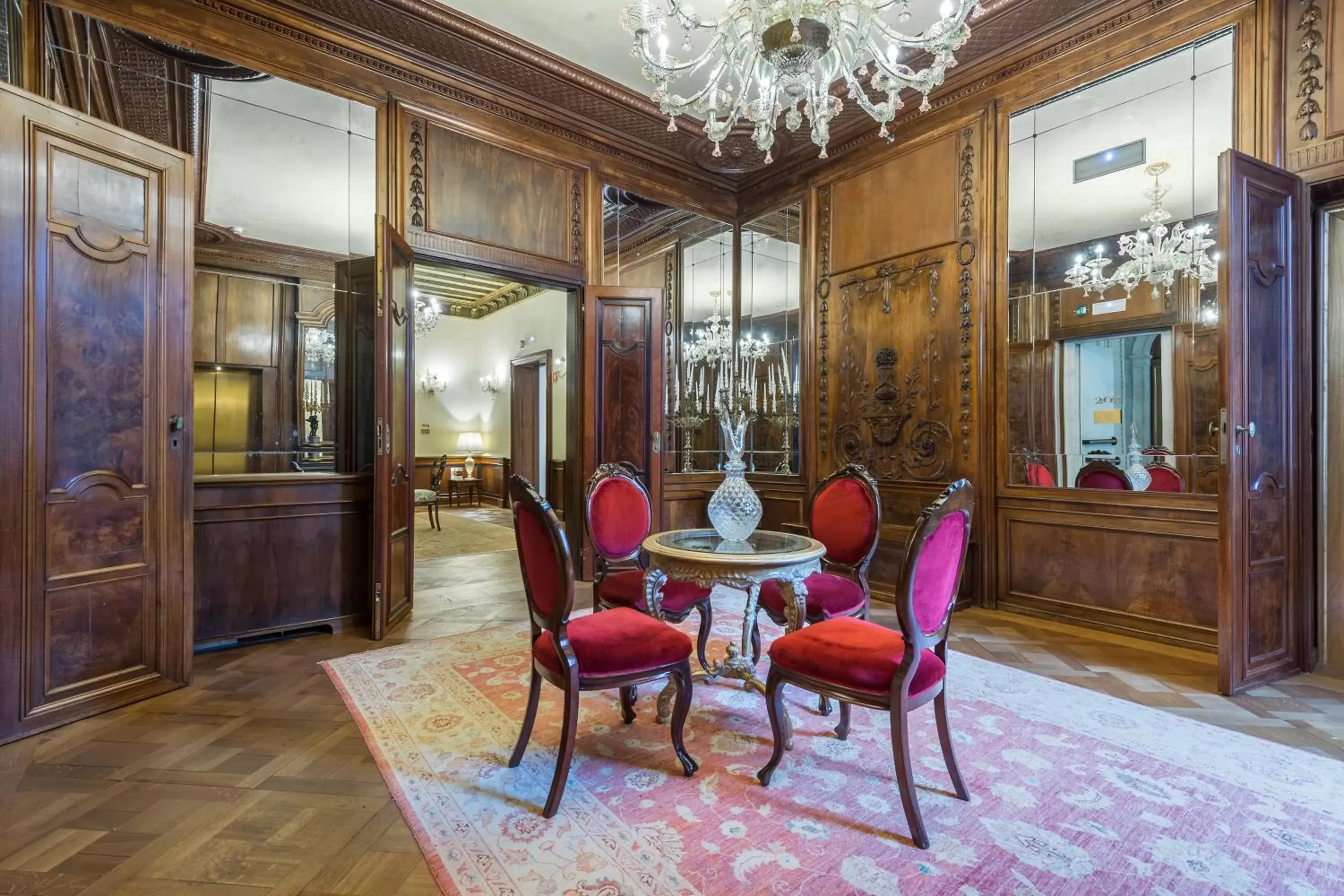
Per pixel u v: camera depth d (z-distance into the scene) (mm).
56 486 2379
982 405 4125
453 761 2092
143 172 2639
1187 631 3297
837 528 2990
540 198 4641
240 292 3508
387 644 3367
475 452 11281
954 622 3779
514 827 1720
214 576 3254
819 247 5188
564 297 8883
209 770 2033
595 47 3951
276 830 1712
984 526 4109
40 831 1698
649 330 4945
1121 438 3576
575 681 1834
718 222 5832
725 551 2383
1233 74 3197
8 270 2250
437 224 4117
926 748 2184
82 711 2412
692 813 1788
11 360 2258
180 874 1530
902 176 4598
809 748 2186
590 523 2990
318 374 3711
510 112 4441
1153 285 3477
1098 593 3635
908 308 4551
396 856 1611
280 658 3127
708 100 3723
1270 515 2842
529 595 2086
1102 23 3590
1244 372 2717
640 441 4941
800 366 5348
